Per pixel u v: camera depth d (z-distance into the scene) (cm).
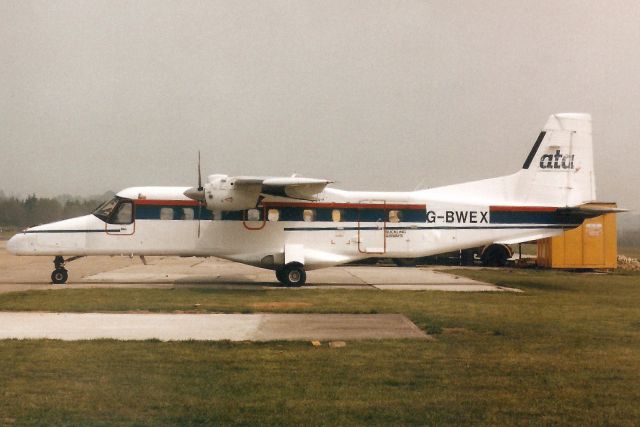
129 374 873
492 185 2377
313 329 1255
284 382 842
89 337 1145
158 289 1980
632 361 977
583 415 710
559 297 1845
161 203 2192
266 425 672
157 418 690
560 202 2389
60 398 758
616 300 1778
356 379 860
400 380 855
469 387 824
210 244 2194
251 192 2077
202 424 673
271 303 1648
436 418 698
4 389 793
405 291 1986
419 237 2298
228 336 1169
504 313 1495
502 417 702
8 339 1114
